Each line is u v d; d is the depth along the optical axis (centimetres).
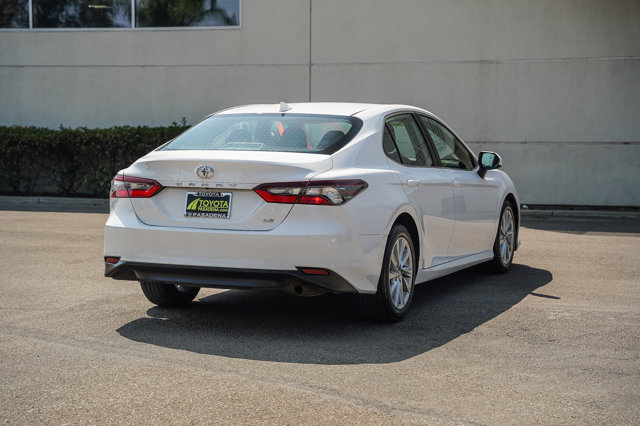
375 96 1645
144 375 428
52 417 362
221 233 502
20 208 1477
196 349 486
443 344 510
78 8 1738
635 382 430
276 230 495
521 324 571
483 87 1606
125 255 531
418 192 592
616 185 1576
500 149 1608
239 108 628
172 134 1627
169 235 515
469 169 732
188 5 1703
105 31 1728
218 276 507
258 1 1675
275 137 552
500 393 407
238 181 504
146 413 368
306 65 1667
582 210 1559
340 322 571
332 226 498
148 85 1725
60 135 1655
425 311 616
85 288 686
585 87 1573
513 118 1600
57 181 1705
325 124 565
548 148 1592
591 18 1562
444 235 645
